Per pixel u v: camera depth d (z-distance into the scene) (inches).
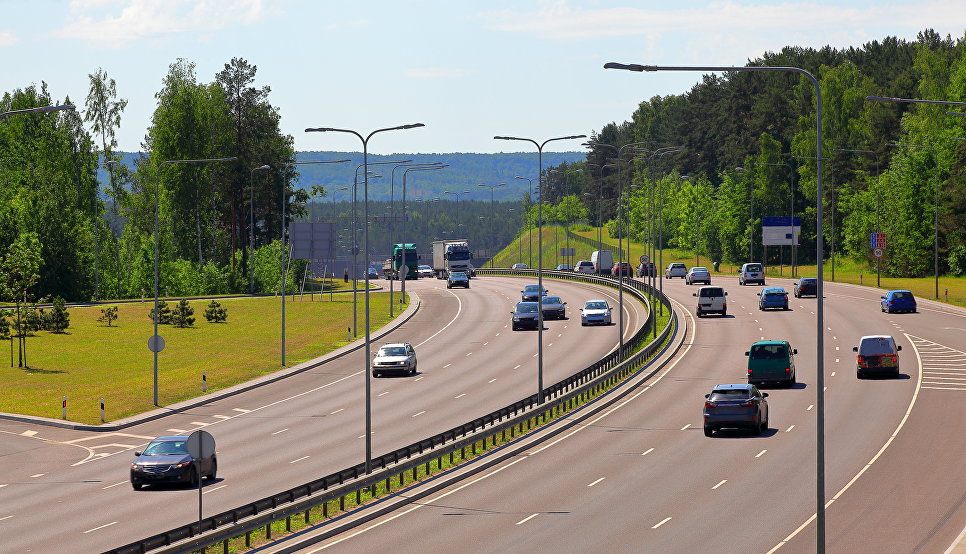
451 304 7519.7
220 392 4404.5
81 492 2672.2
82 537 2117.4
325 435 3408.0
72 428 3750.0
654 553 1849.2
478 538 2007.9
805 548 1854.1
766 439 3024.1
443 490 2527.1
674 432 3203.7
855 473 2529.5
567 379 3732.8
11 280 4980.3
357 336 5994.1
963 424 3134.8
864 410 3432.6
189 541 1784.0
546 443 3129.9
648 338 5398.6
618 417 3531.0
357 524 2181.3
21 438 3595.0
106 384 4530.0
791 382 3973.9
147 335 5856.3
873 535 1946.4
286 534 2075.5
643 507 2236.7
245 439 3405.5
